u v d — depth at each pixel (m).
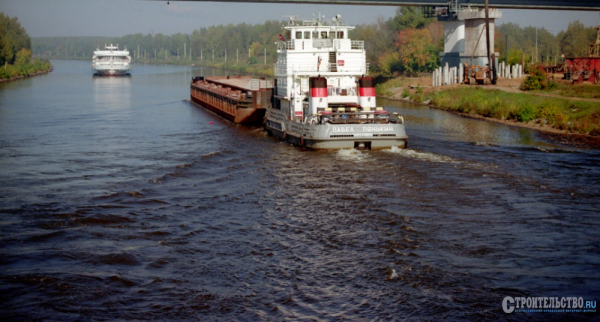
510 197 32.72
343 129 43.47
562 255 24.67
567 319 19.64
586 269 23.28
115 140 53.69
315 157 42.97
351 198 32.75
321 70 52.38
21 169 41.12
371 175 37.53
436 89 98.38
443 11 117.31
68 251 25.16
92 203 32.28
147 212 30.69
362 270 23.27
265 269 23.47
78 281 22.30
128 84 148.88
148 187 35.72
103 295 21.27
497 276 22.69
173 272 23.22
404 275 22.75
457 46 115.25
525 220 28.92
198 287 21.95
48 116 73.81
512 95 78.50
